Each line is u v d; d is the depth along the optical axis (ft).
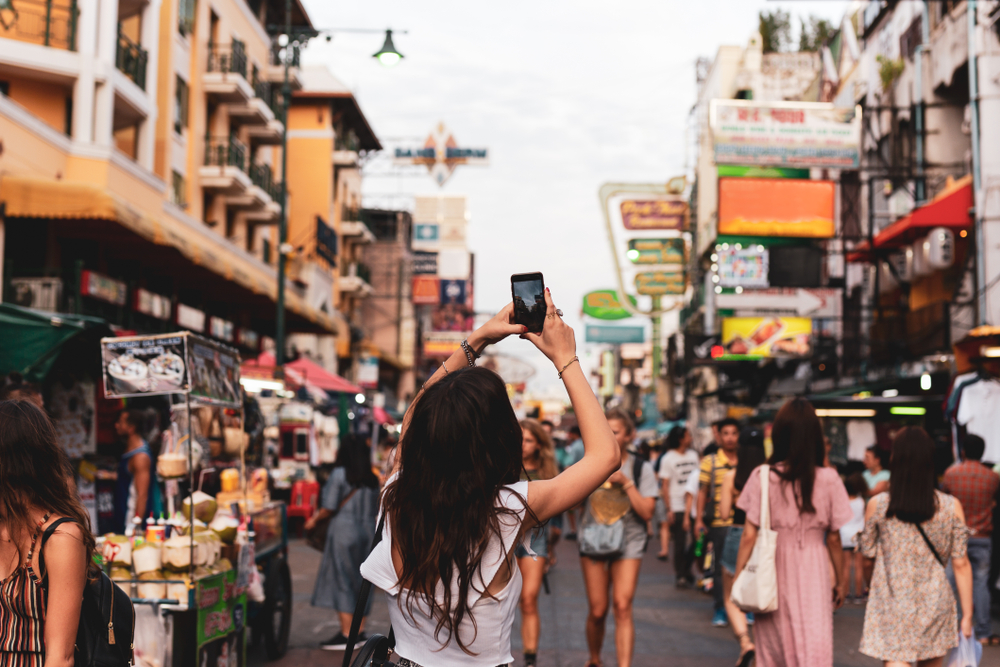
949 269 68.03
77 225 57.77
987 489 30.27
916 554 18.25
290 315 94.84
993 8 60.59
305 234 135.74
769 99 128.26
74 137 61.82
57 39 61.98
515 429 7.84
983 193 60.75
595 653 24.34
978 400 40.01
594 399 7.95
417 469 7.66
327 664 26.16
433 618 7.59
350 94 137.80
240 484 26.40
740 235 77.25
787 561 18.08
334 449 74.02
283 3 111.96
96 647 10.22
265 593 26.03
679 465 42.42
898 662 17.97
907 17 77.05
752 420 69.21
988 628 30.30
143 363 21.18
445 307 215.72
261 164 104.53
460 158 160.76
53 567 9.40
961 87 71.26
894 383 54.03
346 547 27.73
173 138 82.17
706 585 40.24
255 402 46.60
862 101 85.30
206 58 90.17
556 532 35.45
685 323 154.51
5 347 30.73
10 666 9.46
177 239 59.77
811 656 17.61
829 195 76.74
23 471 9.54
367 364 147.43
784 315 80.18
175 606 19.45
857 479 38.86
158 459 22.35
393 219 190.80
